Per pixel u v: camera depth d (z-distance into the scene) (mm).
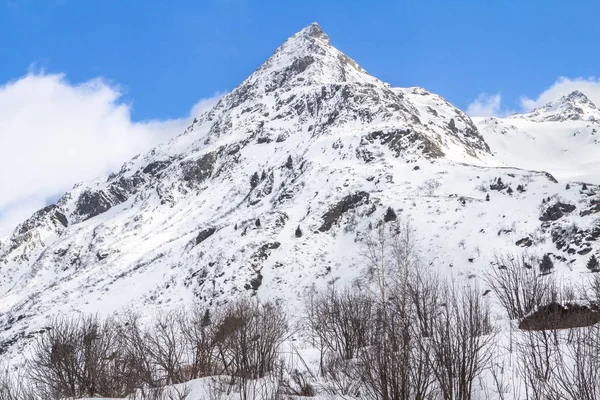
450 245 56625
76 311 71250
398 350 15188
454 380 15047
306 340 31031
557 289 31094
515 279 31859
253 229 74375
